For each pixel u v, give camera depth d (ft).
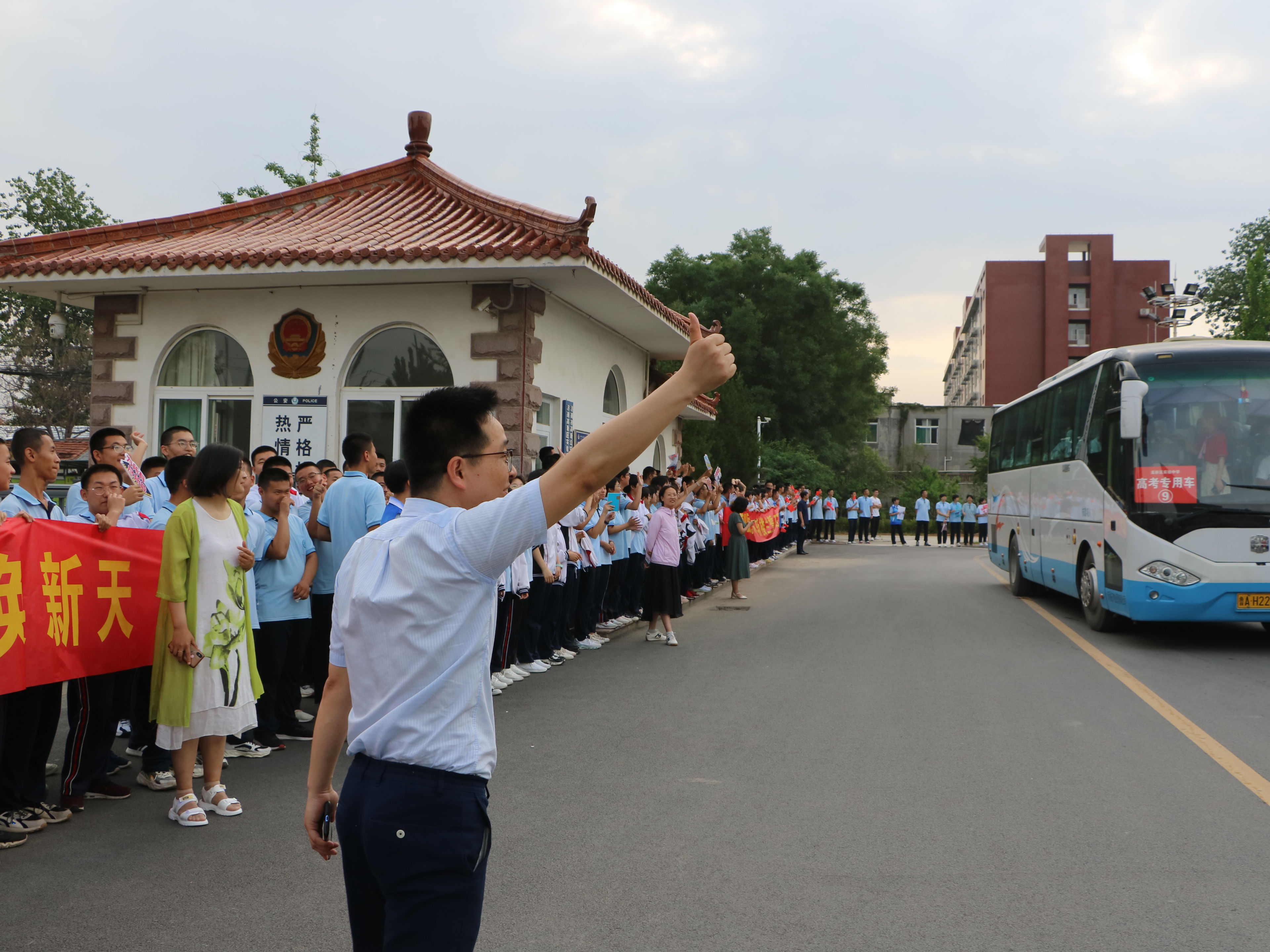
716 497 52.47
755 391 138.00
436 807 6.91
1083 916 12.30
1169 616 33.06
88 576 17.19
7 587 15.57
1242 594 32.30
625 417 6.89
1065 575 42.73
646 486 45.37
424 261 36.88
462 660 7.07
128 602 17.98
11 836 15.55
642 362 61.16
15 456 18.51
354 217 44.52
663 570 35.86
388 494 28.40
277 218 45.62
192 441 24.64
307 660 24.80
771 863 14.15
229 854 14.87
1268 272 96.27
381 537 7.41
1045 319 202.59
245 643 17.20
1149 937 11.69
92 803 17.65
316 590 24.04
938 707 24.73
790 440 140.87
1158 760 19.71
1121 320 201.05
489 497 7.64
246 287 41.42
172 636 16.29
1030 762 19.58
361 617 7.16
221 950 11.59
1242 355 34.01
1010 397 203.92
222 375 43.04
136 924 12.31
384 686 7.07
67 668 16.57
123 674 19.20
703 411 73.56
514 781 18.35
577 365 47.75
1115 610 35.78
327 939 11.88
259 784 18.74
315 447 41.47
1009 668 30.42
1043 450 46.75
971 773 18.83
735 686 27.68
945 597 52.31
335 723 7.90
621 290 41.86
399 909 6.91
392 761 7.01
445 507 7.44
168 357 43.32
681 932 11.87
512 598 27.48
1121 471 34.68
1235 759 19.72
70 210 110.83
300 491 25.63
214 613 16.67
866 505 120.67
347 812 7.19
